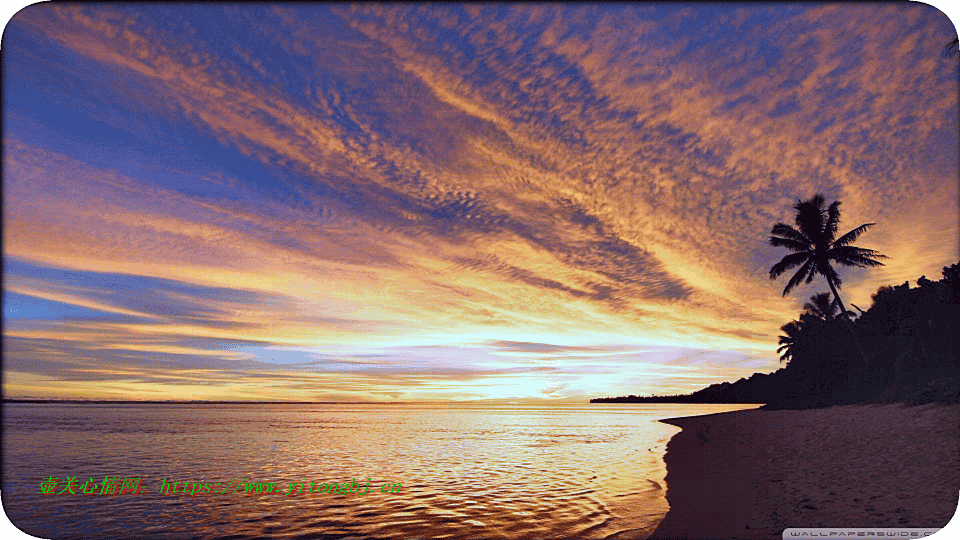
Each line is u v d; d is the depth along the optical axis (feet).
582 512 38.29
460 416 349.00
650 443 89.71
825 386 118.01
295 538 34.50
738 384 423.23
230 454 87.86
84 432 150.82
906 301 89.71
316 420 260.83
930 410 55.57
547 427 178.19
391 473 62.44
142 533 37.14
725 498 36.78
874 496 31.63
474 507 41.81
